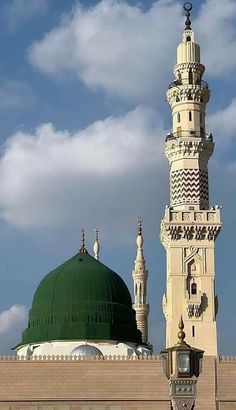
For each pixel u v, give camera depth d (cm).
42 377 7475
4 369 7488
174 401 4012
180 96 10944
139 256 12312
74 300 9388
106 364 7519
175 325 9925
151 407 7394
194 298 10006
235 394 7506
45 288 9644
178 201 10494
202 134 10788
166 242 10469
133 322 9694
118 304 9556
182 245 10250
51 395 7425
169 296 10112
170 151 10706
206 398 7475
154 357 7550
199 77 11125
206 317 9994
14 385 7444
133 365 7519
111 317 9388
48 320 9350
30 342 9369
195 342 9862
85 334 9162
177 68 11156
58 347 9094
